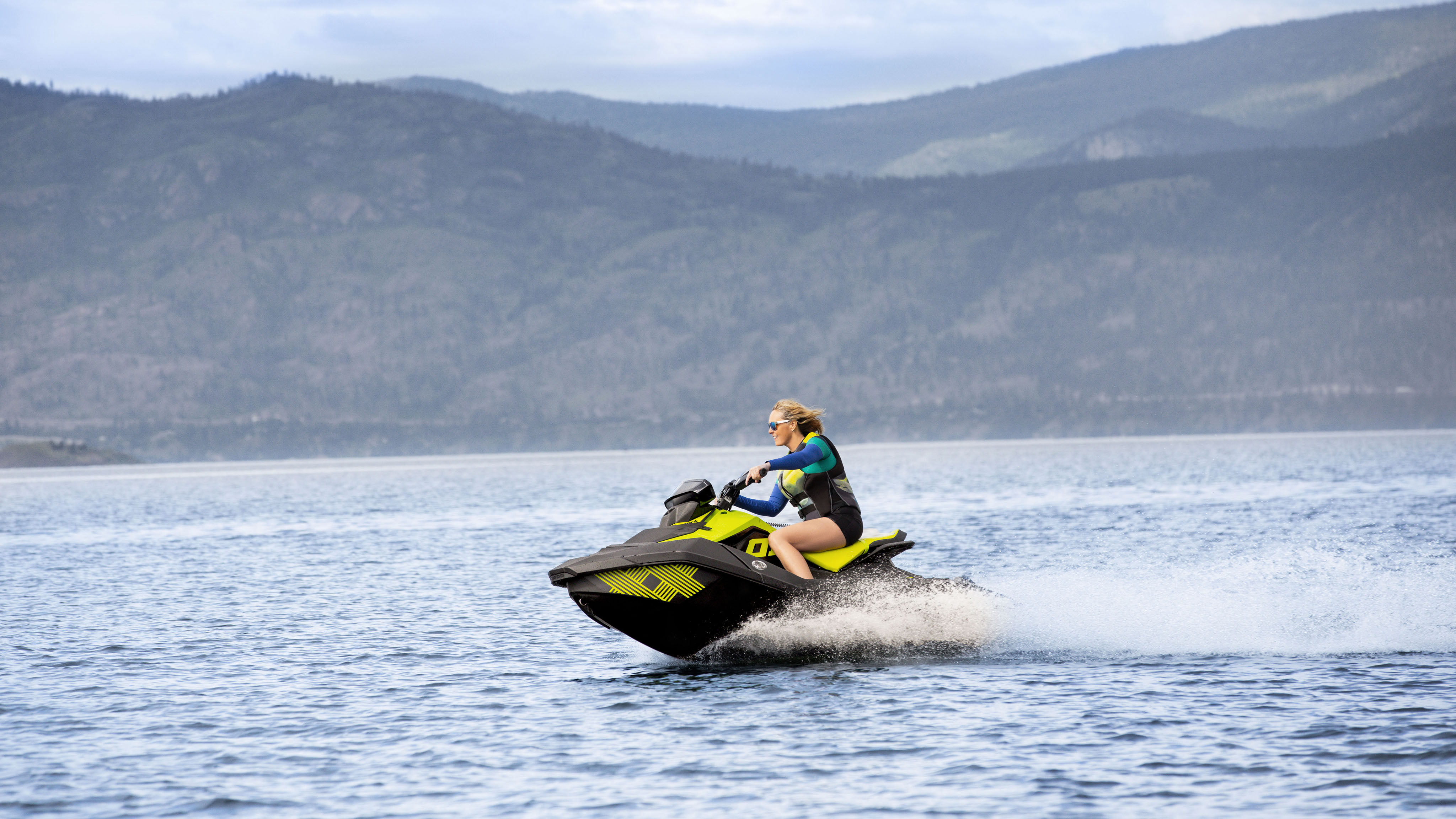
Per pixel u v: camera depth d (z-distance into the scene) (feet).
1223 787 72.69
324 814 71.00
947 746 82.33
